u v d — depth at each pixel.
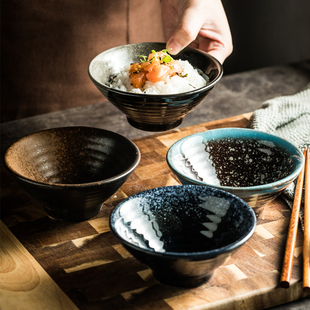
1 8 1.52
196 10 1.37
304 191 1.23
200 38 1.49
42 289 1.10
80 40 1.58
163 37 1.68
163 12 1.55
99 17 1.57
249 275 1.12
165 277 1.10
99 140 1.23
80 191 1.13
